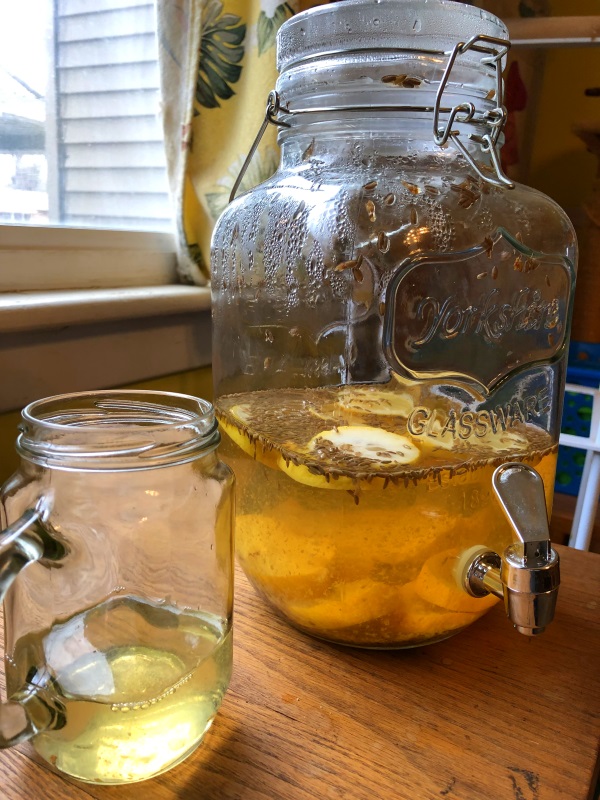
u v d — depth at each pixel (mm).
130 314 603
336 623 368
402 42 369
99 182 752
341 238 375
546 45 771
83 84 709
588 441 784
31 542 278
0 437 515
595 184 888
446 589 353
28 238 609
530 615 316
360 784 299
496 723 339
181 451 295
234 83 682
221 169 708
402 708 348
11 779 300
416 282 351
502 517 358
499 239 360
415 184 381
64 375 559
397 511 328
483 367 373
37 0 650
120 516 340
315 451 341
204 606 346
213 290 448
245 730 330
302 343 399
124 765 284
